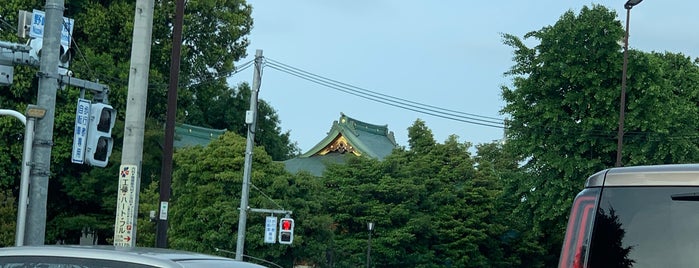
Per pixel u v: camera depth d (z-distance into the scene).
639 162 36.53
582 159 37.16
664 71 40.25
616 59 36.50
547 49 37.69
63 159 37.03
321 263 37.00
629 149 36.97
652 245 5.52
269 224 31.05
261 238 33.94
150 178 40.69
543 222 38.75
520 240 46.38
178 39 19.86
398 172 42.78
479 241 44.75
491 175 45.75
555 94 38.06
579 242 5.78
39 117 12.45
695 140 37.66
